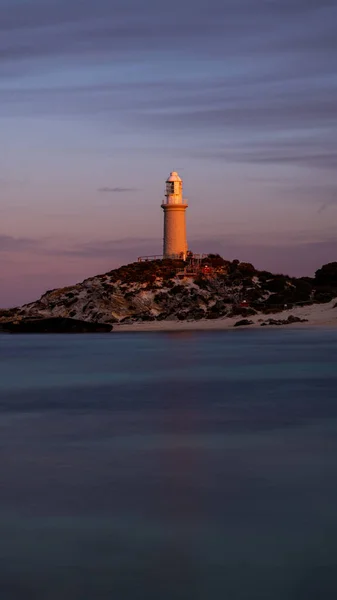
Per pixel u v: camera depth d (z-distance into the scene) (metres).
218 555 15.71
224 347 73.06
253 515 18.08
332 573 14.85
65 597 13.96
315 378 46.50
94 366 57.66
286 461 23.48
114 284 114.94
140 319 107.38
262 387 42.34
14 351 76.38
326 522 17.55
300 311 105.38
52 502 19.20
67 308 114.56
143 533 16.95
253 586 14.34
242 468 22.62
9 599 13.90
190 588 14.27
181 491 20.12
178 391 41.31
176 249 118.50
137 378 48.56
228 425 30.03
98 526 17.39
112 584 14.47
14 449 25.73
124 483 21.00
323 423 30.27
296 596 13.95
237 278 113.44
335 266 120.81
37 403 37.41
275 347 71.50
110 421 31.47
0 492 20.16
